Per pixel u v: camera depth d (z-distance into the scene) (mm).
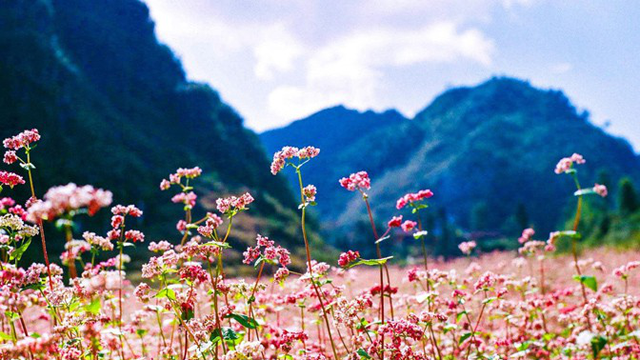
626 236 35125
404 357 5051
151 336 7652
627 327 6996
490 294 8859
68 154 57469
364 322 5516
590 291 9523
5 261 5289
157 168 73875
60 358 4641
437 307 7012
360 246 110938
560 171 6992
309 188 5453
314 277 5223
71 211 4215
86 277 5824
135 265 28047
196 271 4965
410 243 107188
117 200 55406
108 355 5527
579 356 6879
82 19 105250
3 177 5637
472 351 7238
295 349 7094
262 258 5352
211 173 81750
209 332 4852
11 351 3990
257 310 6434
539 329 7938
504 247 92062
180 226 7656
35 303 6098
